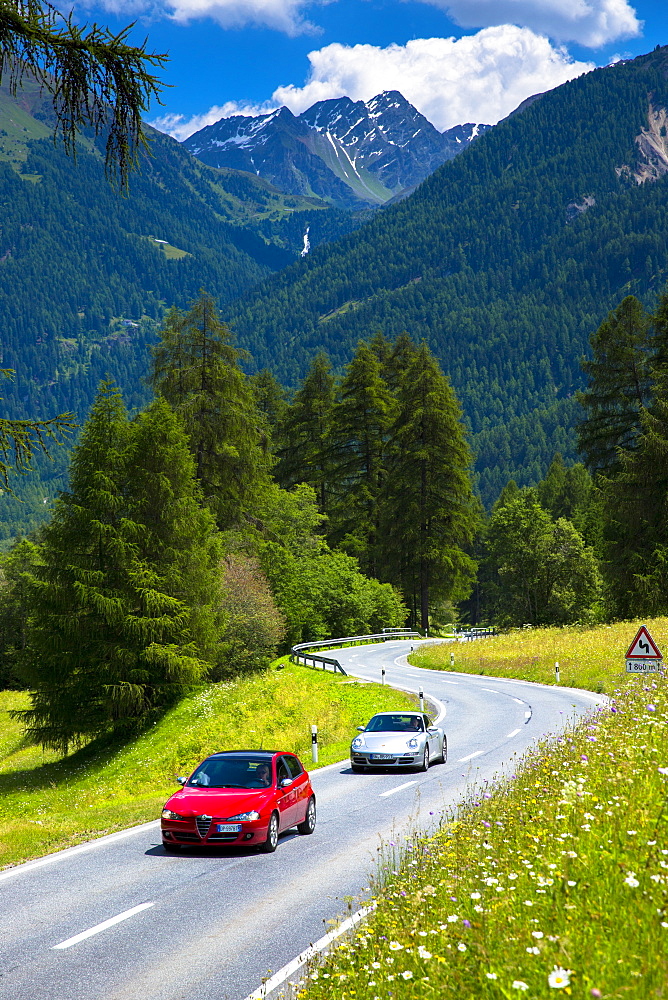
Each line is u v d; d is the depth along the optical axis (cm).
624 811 803
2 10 676
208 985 696
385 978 546
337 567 7050
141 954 785
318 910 912
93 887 1070
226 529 5006
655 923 538
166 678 3631
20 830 1582
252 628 4447
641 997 440
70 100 729
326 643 6612
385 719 2170
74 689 3494
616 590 5381
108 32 706
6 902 1005
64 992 690
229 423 4975
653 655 2239
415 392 7456
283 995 652
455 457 7356
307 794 1430
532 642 5300
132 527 3544
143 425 3772
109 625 3494
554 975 433
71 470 3647
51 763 3600
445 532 7362
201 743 3095
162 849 1326
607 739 1297
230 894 1005
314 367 8494
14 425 877
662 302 5609
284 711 3494
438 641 6975
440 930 586
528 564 8438
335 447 7950
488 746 2281
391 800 1642
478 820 999
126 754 3225
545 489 14275
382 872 999
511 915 595
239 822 1250
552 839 778
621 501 5250
